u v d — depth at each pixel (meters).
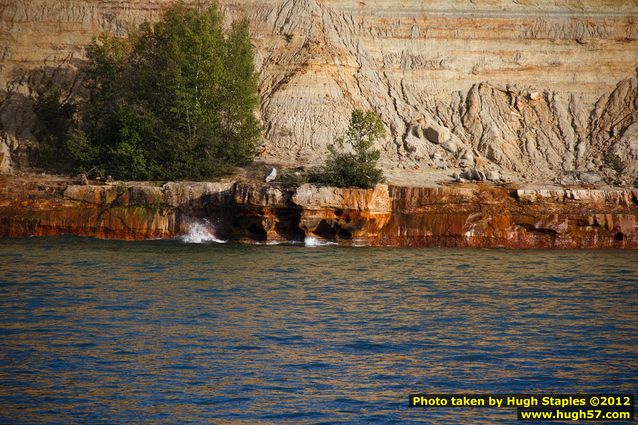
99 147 63.94
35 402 27.72
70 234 59.59
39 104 69.88
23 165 66.81
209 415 26.94
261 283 44.09
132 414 26.94
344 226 56.94
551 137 70.94
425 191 58.12
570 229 58.34
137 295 41.00
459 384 29.84
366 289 43.22
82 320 36.53
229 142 63.19
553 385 29.88
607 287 44.69
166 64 65.69
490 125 70.94
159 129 63.28
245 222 57.81
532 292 43.22
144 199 59.09
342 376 30.36
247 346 33.41
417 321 37.38
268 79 71.12
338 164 58.31
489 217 57.94
